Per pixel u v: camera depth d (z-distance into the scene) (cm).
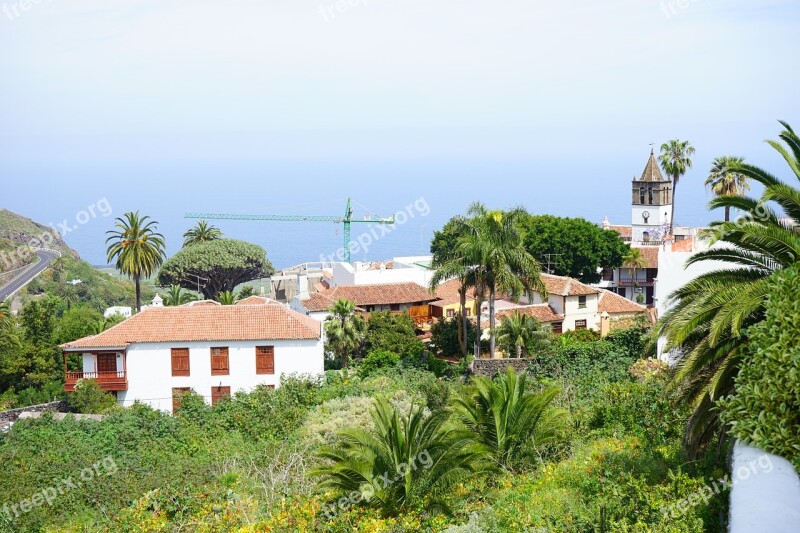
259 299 6388
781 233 1736
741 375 1427
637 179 11669
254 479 2973
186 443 3738
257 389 4419
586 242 9962
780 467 987
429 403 3975
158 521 2473
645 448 2302
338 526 2184
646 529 1620
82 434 3788
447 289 8500
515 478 2489
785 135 1861
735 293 1767
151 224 9188
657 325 2028
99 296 13288
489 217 5622
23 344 6750
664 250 4169
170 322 5338
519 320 5566
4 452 3441
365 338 6562
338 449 2455
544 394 2734
